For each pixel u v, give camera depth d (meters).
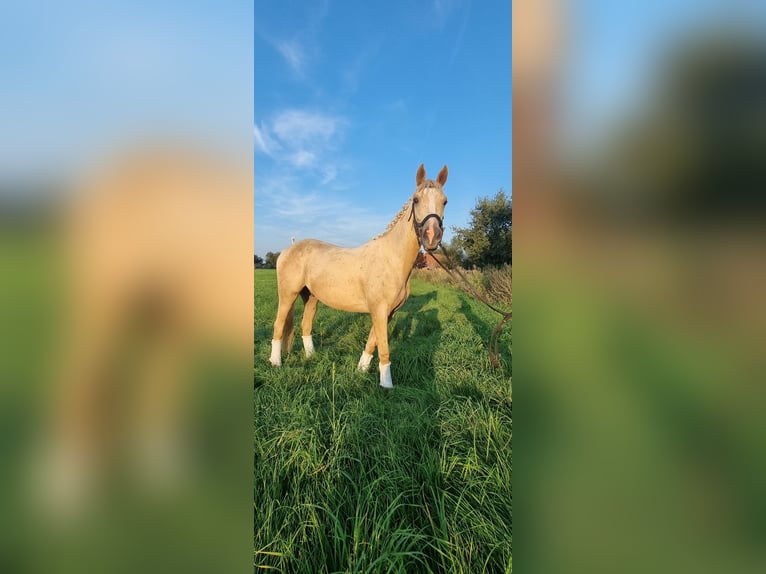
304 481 1.97
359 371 3.71
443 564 1.49
